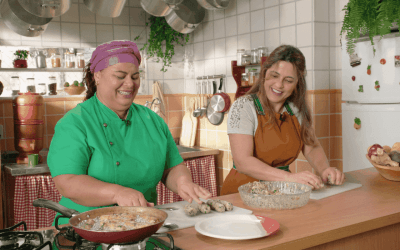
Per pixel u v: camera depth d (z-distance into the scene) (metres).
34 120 2.62
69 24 3.48
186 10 2.88
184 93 3.97
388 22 1.78
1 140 3.17
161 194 3.02
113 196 1.08
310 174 1.42
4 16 2.71
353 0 1.87
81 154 1.19
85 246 0.90
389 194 1.38
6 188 2.77
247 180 1.67
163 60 3.78
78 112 1.25
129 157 1.27
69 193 1.13
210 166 3.35
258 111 1.68
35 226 2.53
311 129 1.74
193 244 0.92
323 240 0.98
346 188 1.47
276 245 0.90
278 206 1.20
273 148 1.66
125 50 1.19
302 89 1.71
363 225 1.07
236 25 3.24
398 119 2.31
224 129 3.39
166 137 1.43
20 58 3.20
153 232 0.84
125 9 3.74
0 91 3.03
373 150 1.62
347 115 2.61
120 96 1.23
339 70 2.74
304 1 2.65
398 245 1.21
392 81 2.31
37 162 2.57
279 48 1.63
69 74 3.51
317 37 2.64
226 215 1.08
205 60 3.63
